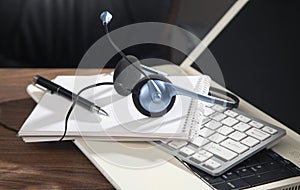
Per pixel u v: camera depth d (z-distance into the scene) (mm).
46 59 1645
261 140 864
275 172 804
